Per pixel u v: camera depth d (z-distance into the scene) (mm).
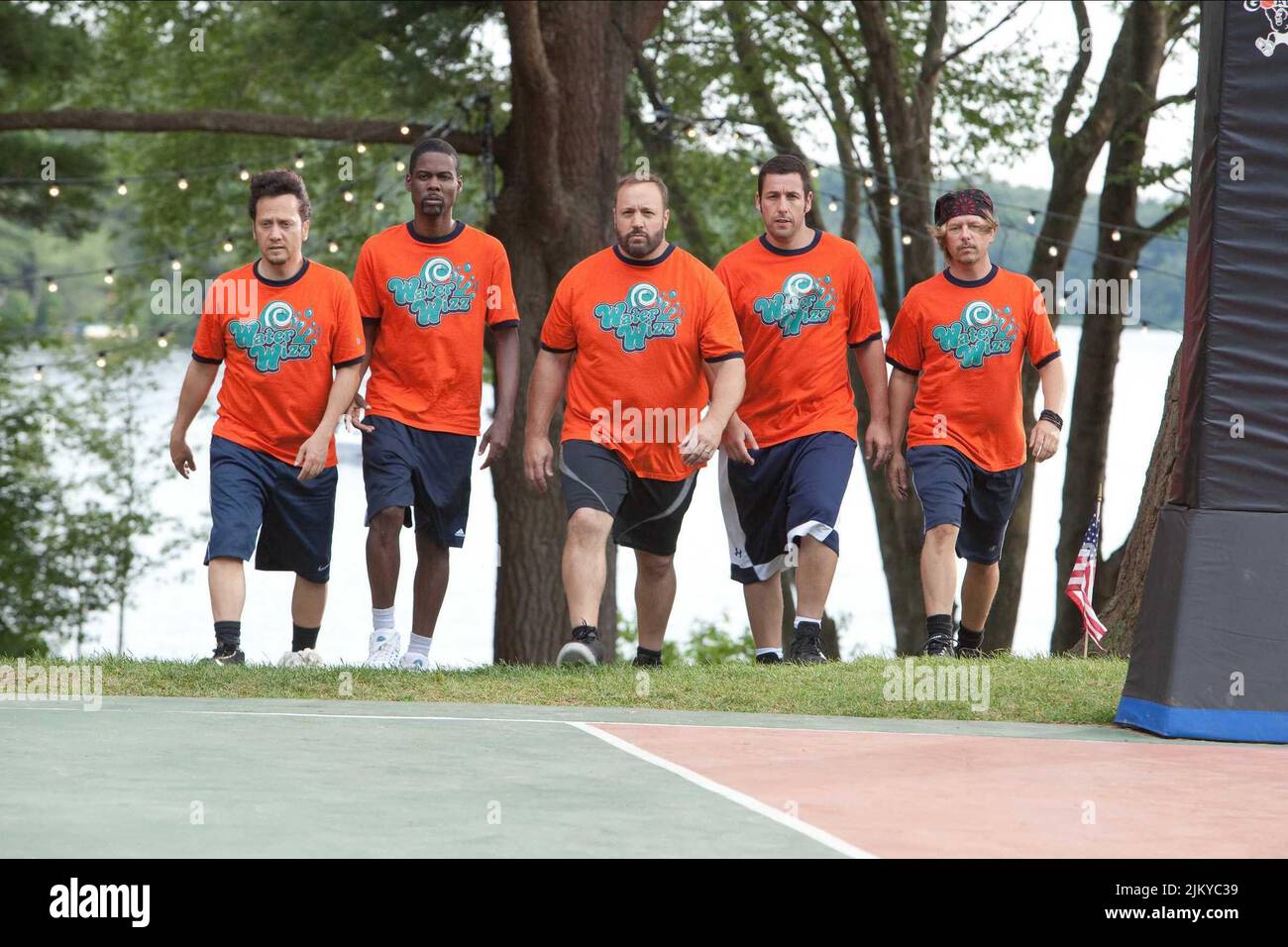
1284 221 16000
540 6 38875
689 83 51688
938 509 21016
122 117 41281
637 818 10734
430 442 20656
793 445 20562
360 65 46594
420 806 10945
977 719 16547
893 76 46375
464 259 20688
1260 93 16109
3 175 48781
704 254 53938
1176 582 15914
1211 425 16000
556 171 37812
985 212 21188
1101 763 13719
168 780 11664
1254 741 15266
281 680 17562
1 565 65375
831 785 12266
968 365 21219
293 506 20203
